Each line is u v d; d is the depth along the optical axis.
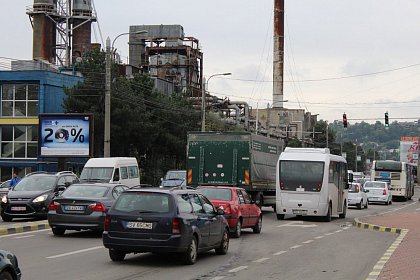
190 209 15.08
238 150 32.66
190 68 96.94
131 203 14.55
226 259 16.02
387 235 24.05
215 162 32.75
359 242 21.06
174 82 86.56
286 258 16.38
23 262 14.73
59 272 13.23
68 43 87.00
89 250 17.11
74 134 46.09
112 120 54.00
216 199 21.95
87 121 46.09
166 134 61.31
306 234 24.14
